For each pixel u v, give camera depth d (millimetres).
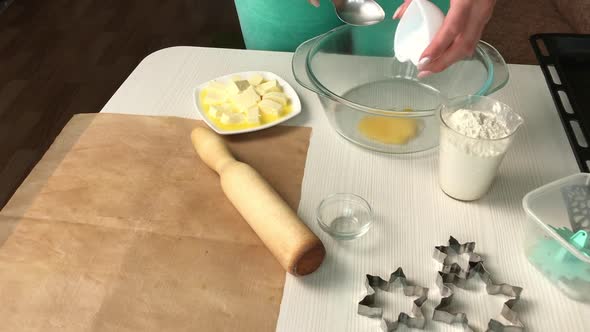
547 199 587
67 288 573
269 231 580
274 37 992
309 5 922
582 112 749
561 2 1465
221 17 2086
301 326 538
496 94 812
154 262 594
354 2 805
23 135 1612
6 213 644
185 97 815
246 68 874
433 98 777
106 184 678
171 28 2043
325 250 578
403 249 606
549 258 566
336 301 559
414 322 534
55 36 2020
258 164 701
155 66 879
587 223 594
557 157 713
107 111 786
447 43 613
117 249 607
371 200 660
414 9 678
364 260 596
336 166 702
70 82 1803
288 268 562
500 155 599
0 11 2156
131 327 541
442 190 671
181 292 566
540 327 535
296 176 687
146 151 722
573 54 826
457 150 603
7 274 586
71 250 607
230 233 622
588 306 553
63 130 752
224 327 538
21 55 1927
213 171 697
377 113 655
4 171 1504
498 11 1504
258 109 766
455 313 546
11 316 553
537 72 856
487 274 563
